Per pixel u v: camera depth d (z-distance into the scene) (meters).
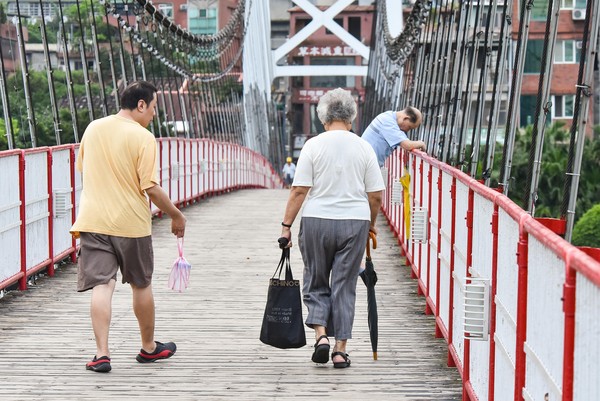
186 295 15.24
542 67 12.07
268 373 10.36
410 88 35.88
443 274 11.72
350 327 10.54
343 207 10.43
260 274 17.53
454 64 22.20
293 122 137.75
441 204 12.03
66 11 39.66
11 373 10.29
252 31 86.56
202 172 37.31
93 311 10.24
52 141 33.47
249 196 40.94
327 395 9.50
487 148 15.55
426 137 29.70
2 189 14.15
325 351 10.41
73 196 18.31
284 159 118.94
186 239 23.14
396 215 22.56
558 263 5.54
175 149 31.56
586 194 53.91
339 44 140.75
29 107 20.80
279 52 99.25
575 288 5.07
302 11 141.62
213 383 9.93
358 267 10.55
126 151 10.20
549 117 70.81
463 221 9.78
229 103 66.06
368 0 142.38
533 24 70.31
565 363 5.16
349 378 10.16
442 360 10.95
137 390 9.63
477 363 8.66
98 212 10.19
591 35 10.33
